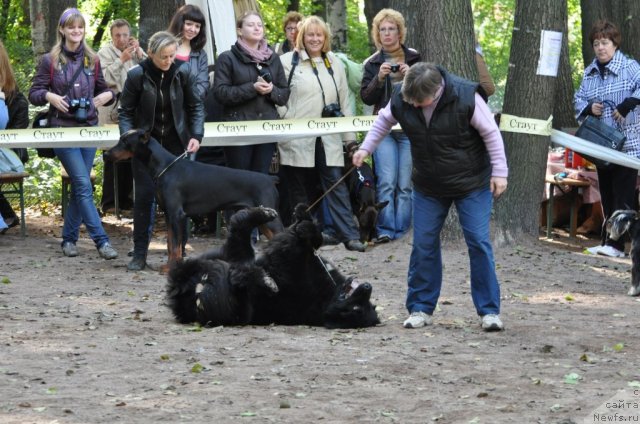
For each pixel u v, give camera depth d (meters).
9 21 28.75
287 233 8.77
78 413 6.00
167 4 17.75
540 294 10.77
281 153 13.89
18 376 6.91
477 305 8.85
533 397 6.49
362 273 12.03
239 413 6.03
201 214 11.50
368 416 6.02
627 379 7.00
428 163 8.54
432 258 8.86
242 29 13.04
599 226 15.37
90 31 31.31
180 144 11.84
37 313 9.34
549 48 13.61
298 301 8.81
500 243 13.75
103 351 7.72
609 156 13.48
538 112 13.75
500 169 8.45
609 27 13.90
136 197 11.95
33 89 13.10
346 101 14.09
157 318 9.20
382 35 13.61
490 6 31.23
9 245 13.98
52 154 14.10
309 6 27.16
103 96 13.36
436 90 8.10
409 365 7.33
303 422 5.88
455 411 6.13
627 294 10.88
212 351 7.73
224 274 8.77
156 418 5.91
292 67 13.85
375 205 14.02
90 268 12.18
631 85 13.76
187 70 11.68
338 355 7.64
